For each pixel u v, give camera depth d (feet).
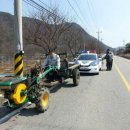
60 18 95.40
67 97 38.19
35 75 30.99
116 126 24.40
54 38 91.61
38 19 91.04
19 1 41.42
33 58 109.81
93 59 74.18
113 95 39.99
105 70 88.38
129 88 47.01
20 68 41.24
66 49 134.41
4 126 24.20
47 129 23.34
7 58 109.40
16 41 41.55
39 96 28.48
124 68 99.71
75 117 27.35
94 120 26.27
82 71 70.28
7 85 25.57
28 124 24.81
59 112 29.37
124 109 30.94
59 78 45.50
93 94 40.75
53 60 44.27
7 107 29.63
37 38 89.35
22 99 27.53
